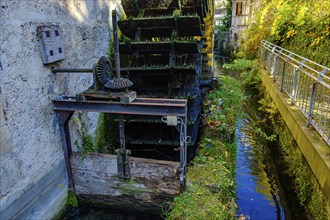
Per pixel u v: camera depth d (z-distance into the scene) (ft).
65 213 9.62
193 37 18.67
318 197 8.99
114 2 14.69
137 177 9.02
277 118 17.13
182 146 8.29
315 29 19.97
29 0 7.45
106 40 13.51
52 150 8.75
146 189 9.09
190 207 8.20
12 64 6.92
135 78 16.37
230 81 27.78
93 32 11.86
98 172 9.33
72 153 9.59
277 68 19.24
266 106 20.94
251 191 11.85
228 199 9.86
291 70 14.83
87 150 11.04
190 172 10.11
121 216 9.76
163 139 14.99
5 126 6.73
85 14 10.98
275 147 15.71
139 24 15.11
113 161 9.19
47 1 8.25
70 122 9.78
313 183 9.63
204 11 19.06
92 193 9.71
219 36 73.36
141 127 15.93
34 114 7.82
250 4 51.24
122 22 15.10
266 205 10.94
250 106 23.26
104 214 9.87
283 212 10.47
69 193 9.82
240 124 19.24
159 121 13.80
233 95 22.07
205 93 20.94
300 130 10.74
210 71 23.61
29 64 7.54
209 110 17.57
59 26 8.90
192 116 14.29
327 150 8.64
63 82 9.33
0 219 6.74
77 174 9.59
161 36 17.37
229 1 69.00
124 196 9.44
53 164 8.80
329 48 17.75
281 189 11.94
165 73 15.16
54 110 8.68
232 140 14.84
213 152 11.87
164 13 16.65
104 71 8.30
